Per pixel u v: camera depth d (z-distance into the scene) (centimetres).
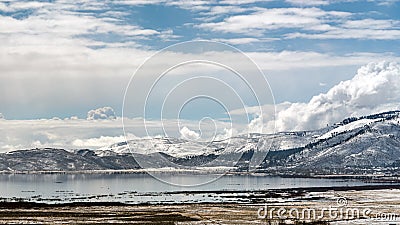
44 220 13075
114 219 13225
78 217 13675
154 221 12769
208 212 14738
